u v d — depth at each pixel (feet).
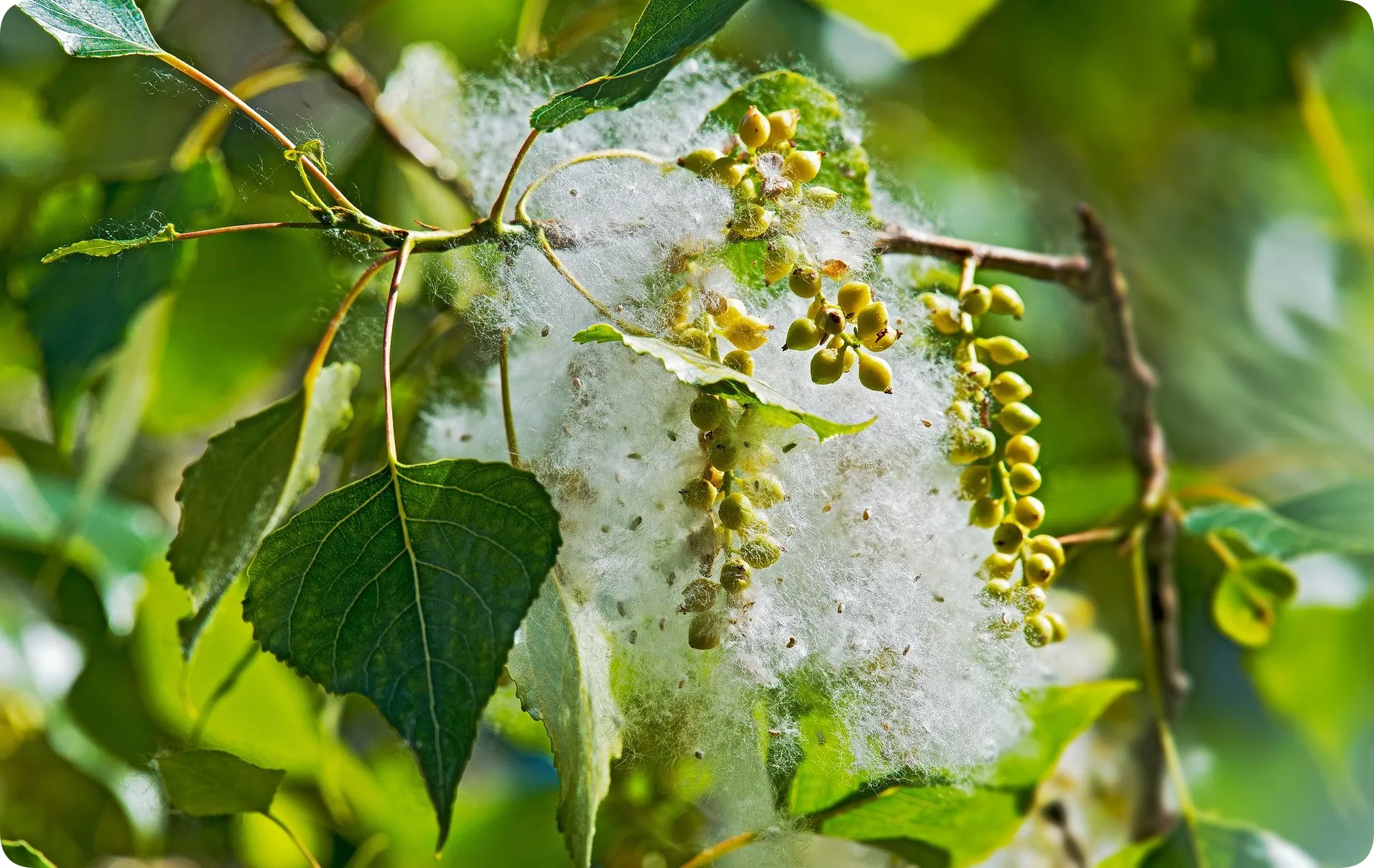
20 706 3.86
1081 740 3.69
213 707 3.65
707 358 3.20
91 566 3.83
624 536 3.25
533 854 3.74
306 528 3.17
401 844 3.77
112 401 3.74
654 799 3.57
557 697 3.25
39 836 3.85
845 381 3.27
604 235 3.29
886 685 3.28
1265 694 3.94
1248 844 3.51
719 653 3.25
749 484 3.20
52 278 3.62
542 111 3.22
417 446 3.62
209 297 3.86
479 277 3.38
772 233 3.25
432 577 3.16
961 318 3.32
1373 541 3.58
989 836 3.38
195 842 3.84
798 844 3.37
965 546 3.33
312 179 3.76
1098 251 3.56
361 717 3.90
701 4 3.21
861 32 3.92
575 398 3.29
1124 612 3.85
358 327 3.73
